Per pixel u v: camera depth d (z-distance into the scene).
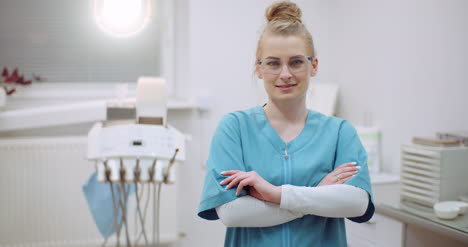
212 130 3.30
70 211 3.02
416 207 2.00
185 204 3.32
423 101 2.52
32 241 2.99
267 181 1.37
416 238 1.96
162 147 1.70
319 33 3.37
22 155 2.94
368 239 2.16
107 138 1.70
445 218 1.82
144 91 1.81
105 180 1.63
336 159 1.41
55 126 3.15
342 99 3.24
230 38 3.28
